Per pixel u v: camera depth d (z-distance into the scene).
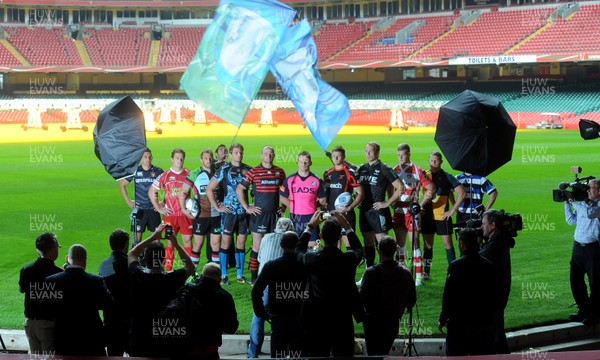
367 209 13.42
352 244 8.88
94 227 18.94
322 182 13.27
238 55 12.99
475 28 74.25
